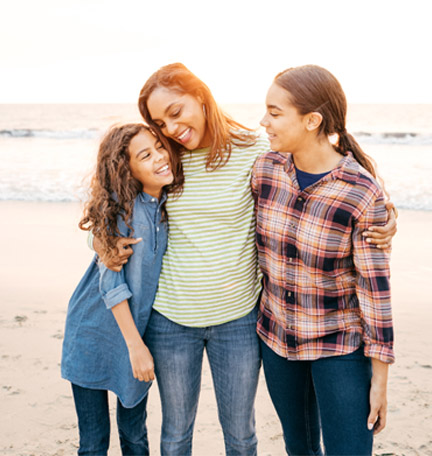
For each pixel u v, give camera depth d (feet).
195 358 6.93
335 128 5.82
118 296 6.28
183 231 6.66
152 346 6.91
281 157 6.22
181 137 6.33
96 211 6.19
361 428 5.84
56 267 20.86
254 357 6.89
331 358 6.13
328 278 6.07
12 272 20.31
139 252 6.46
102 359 6.94
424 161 50.72
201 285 6.61
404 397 11.05
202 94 6.29
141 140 6.19
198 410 10.87
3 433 9.95
